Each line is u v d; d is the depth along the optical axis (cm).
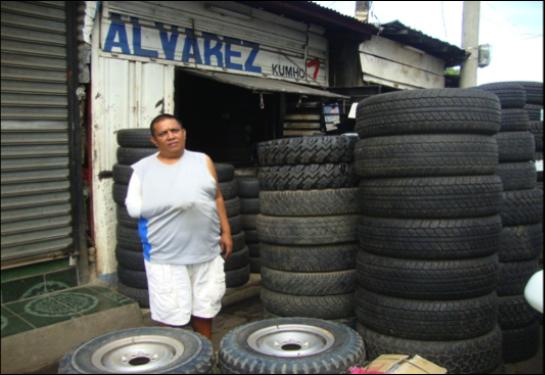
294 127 811
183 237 320
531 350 394
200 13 617
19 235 448
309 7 710
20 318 399
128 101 538
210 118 776
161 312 327
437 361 314
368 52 869
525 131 400
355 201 381
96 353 211
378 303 334
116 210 514
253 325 240
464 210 312
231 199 535
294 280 385
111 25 519
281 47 756
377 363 229
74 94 476
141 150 471
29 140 449
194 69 618
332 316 383
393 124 320
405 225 318
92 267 508
